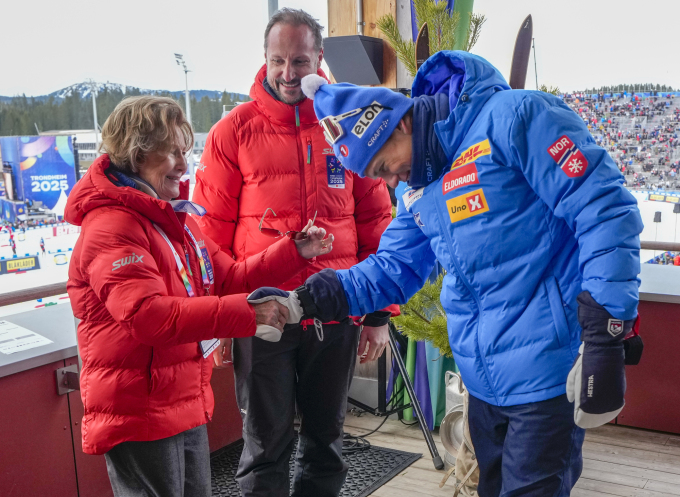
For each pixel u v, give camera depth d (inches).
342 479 84.2
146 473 56.2
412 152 53.9
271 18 74.5
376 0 134.1
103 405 54.3
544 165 48.1
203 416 59.6
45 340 88.4
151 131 54.4
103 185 53.0
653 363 119.0
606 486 101.3
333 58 132.0
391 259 63.3
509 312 52.4
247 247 77.5
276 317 58.0
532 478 51.8
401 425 129.0
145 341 51.7
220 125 76.8
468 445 92.3
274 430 77.8
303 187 76.7
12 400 80.2
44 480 84.1
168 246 56.6
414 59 107.7
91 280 52.2
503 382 53.4
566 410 51.2
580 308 47.8
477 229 52.0
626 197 46.9
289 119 76.1
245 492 79.4
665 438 118.8
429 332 102.4
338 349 78.2
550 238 50.5
